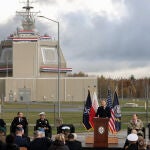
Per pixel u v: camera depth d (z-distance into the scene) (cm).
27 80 17412
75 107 11312
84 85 17438
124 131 5428
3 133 2266
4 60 19512
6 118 7294
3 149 1966
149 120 6831
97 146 3481
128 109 10369
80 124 6250
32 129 5631
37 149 2238
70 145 2208
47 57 19062
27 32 19275
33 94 17375
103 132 3472
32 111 9238
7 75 18988
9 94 17200
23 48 18125
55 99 17400
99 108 3616
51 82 17462
